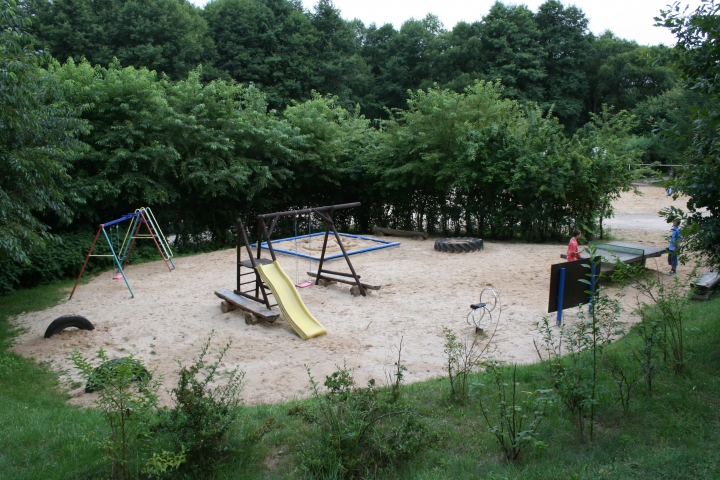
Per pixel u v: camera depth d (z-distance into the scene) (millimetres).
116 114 16406
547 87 48719
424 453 4637
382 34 55812
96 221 16578
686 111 29250
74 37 31531
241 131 18188
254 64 38094
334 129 20906
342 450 4359
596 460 4352
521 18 46688
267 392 6992
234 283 13508
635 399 5359
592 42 52219
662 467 4141
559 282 9109
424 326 9664
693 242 6309
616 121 19578
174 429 4418
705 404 5121
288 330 9633
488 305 10844
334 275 12953
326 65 40625
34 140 9789
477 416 5387
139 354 8656
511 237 19922
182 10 35156
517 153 18375
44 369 8109
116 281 13992
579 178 17578
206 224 19250
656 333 5758
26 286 13562
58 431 5305
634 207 28906
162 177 17094
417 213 21938
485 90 20391
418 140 19703
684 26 5727
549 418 5141
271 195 20969
